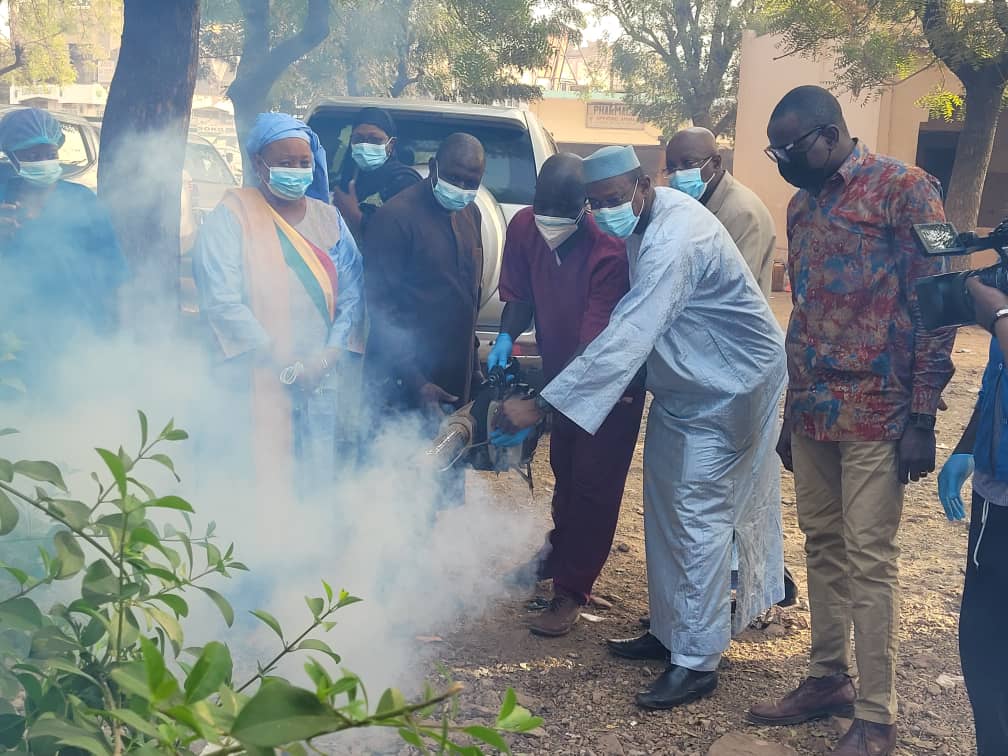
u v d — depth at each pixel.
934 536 5.38
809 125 3.05
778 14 15.92
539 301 4.17
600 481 3.95
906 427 3.04
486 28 18.20
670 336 3.46
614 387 3.34
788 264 3.32
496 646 3.91
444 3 17.50
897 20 14.06
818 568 3.39
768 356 3.50
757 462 3.59
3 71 24.75
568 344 4.13
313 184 4.25
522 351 6.21
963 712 3.48
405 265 4.29
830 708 3.41
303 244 3.87
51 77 25.47
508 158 6.87
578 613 4.12
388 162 5.35
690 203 3.45
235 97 10.88
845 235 3.07
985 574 2.59
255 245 3.80
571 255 4.04
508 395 3.77
